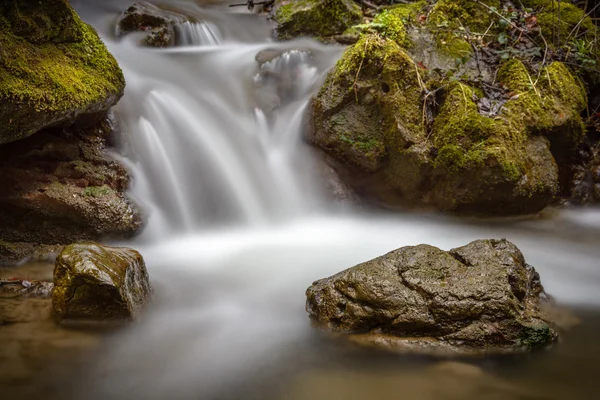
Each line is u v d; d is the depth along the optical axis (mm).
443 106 5680
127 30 7152
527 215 5852
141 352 3309
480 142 5355
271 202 5844
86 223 4684
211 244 5133
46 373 3062
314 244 5207
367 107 5941
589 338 3492
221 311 3834
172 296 4023
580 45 6770
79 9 7590
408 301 3340
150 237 5031
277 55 6828
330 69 6250
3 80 3871
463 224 5773
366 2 8055
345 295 3502
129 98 5738
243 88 6609
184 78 6492
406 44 6453
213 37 7668
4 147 4551
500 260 3672
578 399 2912
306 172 6090
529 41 6707
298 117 6387
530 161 5535
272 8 8172
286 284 4277
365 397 2914
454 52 6387
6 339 3328
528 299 3719
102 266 3477
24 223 4586
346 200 5984
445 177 5543
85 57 4793
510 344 3250
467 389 2990
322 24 7473
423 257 3582
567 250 5215
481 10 6879
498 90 5969
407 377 3086
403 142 5613
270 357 3283
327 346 3393
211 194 5613
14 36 4195
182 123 5859
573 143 6113
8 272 4238
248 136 6188
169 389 2971
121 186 5059
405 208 6051
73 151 4910
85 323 3498
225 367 3180
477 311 3277
